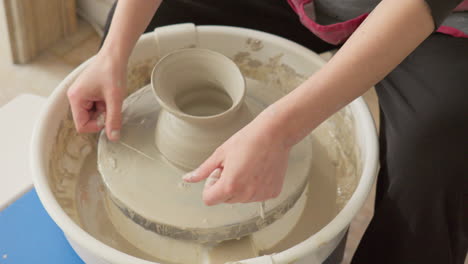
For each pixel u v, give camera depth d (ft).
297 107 2.73
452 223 3.52
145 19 3.60
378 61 2.68
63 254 3.69
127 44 3.56
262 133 2.73
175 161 3.45
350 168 4.04
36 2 6.25
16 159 4.32
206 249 3.42
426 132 3.28
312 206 3.91
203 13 4.44
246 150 2.74
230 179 2.74
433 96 3.38
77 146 4.07
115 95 3.47
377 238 3.72
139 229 3.65
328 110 2.78
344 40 4.24
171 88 3.41
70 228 3.12
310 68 4.26
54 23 6.64
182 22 4.48
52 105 3.78
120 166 3.54
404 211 3.48
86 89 3.51
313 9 4.09
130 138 3.66
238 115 3.38
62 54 6.74
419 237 3.56
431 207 3.41
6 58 6.61
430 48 3.65
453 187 3.32
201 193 3.41
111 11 4.32
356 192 3.31
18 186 4.14
